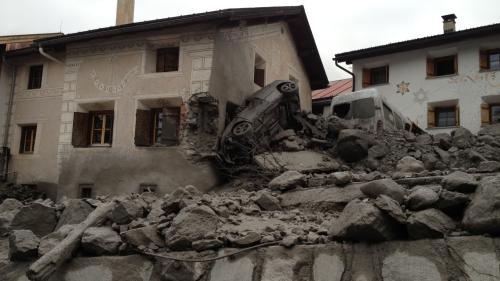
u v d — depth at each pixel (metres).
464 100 21.86
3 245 7.54
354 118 15.05
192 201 6.64
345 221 5.18
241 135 12.53
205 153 12.79
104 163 14.15
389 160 12.09
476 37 21.62
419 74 23.06
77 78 15.09
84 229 6.49
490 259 4.34
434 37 22.14
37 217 7.82
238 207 7.13
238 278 5.24
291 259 5.17
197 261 5.48
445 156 11.91
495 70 21.30
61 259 6.03
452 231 4.83
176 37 13.82
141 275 5.79
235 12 13.05
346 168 12.00
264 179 11.82
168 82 13.68
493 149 11.98
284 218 6.73
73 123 14.82
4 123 17.23
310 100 21.56
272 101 13.65
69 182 14.52
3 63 17.55
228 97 14.00
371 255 4.88
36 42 15.34
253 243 5.52
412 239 4.88
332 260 5.00
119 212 6.68
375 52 23.70
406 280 4.54
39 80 17.39
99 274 6.01
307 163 12.15
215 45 13.38
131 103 14.11
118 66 14.51
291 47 19.16
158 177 13.28
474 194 5.06
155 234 6.07
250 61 15.48
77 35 14.64
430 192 5.24
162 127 13.66
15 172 16.72
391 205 4.99
